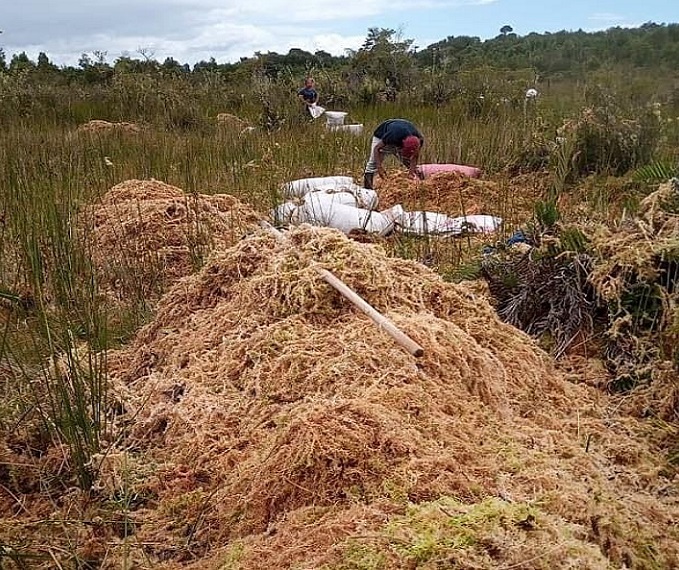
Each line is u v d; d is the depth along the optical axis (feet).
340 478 8.29
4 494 9.97
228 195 22.76
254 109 50.44
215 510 8.97
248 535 8.40
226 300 13.38
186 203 19.48
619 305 12.96
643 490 9.37
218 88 56.75
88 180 24.08
